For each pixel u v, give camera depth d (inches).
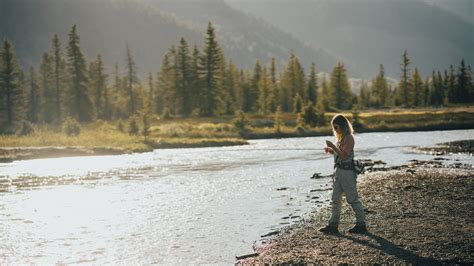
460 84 5241.1
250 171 947.3
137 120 2532.0
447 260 298.0
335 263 302.8
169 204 562.9
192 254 347.3
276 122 2967.5
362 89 5378.9
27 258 340.5
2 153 1438.2
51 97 3971.5
